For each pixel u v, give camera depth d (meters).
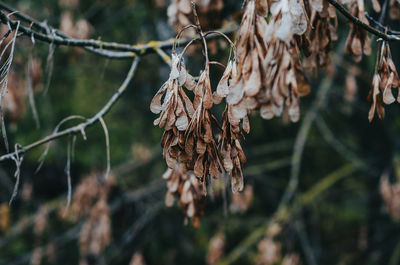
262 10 1.16
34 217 5.42
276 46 1.13
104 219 4.12
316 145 6.89
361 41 1.67
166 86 1.26
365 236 6.40
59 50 5.36
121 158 6.29
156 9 4.78
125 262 5.99
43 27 2.09
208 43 2.47
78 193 4.25
